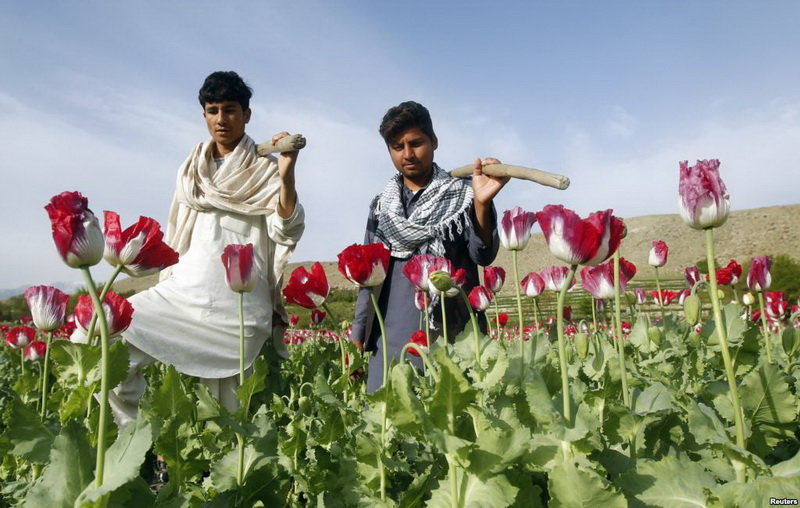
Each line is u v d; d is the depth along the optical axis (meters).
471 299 3.22
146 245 1.84
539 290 3.46
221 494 1.76
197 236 3.88
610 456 1.46
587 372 2.12
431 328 3.19
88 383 1.83
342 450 1.94
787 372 2.41
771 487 1.18
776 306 5.05
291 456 2.15
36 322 2.57
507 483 1.25
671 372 2.63
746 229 76.62
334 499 1.80
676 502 1.26
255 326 3.84
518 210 2.13
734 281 4.55
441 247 3.38
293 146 3.44
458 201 3.41
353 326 3.61
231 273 2.15
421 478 1.57
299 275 2.41
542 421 1.34
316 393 1.97
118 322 2.25
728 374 1.38
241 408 1.93
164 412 1.75
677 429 1.66
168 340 3.50
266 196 3.94
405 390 1.29
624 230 1.68
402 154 3.54
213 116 4.00
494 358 1.81
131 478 1.22
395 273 3.52
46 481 1.27
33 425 1.54
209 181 3.90
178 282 3.71
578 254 1.34
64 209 1.37
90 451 1.33
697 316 2.52
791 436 1.55
